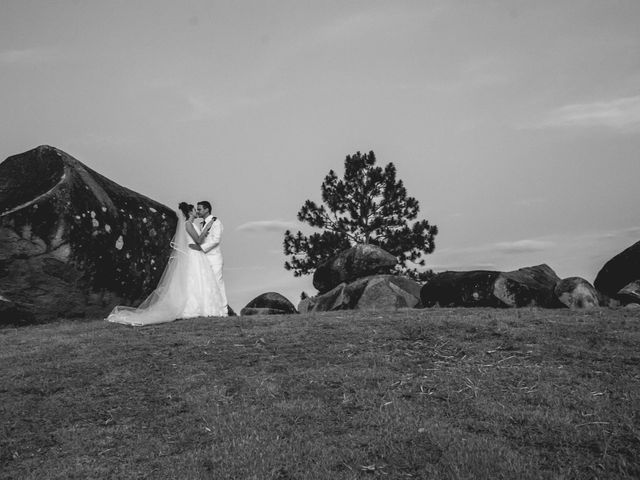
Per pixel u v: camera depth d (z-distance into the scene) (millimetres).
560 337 9312
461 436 6016
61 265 12258
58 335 10961
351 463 5582
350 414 6645
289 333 10086
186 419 6699
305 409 6734
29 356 9352
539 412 6473
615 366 7852
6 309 12273
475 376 7621
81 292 12727
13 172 13531
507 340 9102
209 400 7168
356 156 31688
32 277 12273
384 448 5820
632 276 15172
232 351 9047
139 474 5609
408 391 7199
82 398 7465
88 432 6547
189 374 8109
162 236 14422
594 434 5984
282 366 8250
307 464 5598
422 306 16562
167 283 12336
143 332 10789
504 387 7258
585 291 14289
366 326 10383
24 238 11922
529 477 5207
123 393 7570
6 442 6383
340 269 18953
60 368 8609
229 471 5516
